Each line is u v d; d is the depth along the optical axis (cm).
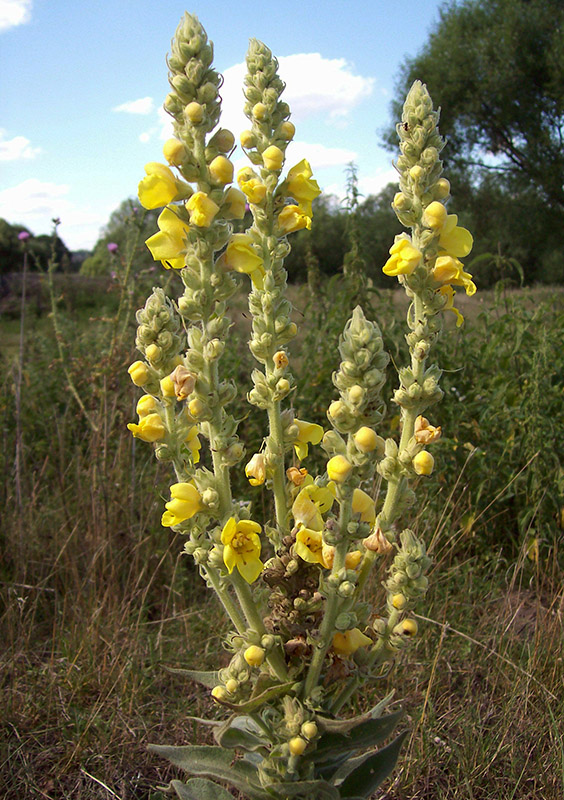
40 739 309
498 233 2348
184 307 160
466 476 453
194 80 155
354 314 150
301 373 542
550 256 2277
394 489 172
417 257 165
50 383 620
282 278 191
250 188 178
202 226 153
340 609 165
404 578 168
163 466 494
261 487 489
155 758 300
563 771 263
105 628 371
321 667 171
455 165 2530
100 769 291
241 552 160
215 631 374
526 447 451
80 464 530
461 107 2423
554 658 336
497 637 360
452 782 281
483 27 2414
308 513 167
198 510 163
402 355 500
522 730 300
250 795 180
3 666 343
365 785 198
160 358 175
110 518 453
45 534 473
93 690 337
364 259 560
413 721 304
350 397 145
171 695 339
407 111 173
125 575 428
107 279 1243
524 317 523
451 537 400
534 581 427
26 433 575
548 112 2348
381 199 1850
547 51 2234
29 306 1098
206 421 166
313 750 177
